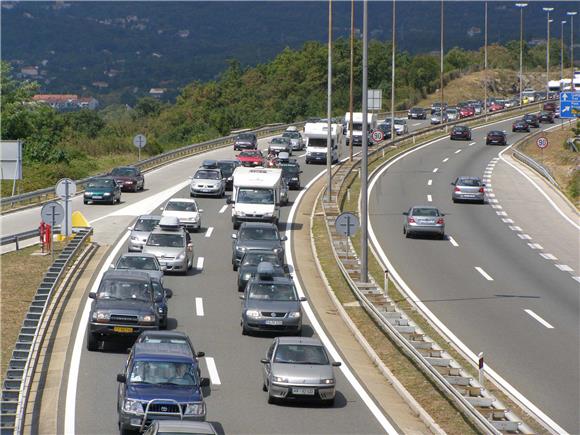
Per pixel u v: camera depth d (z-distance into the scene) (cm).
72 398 5406
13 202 13725
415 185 16938
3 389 5409
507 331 7619
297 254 10725
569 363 6656
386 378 6169
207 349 6688
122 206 13888
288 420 5138
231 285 9019
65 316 7538
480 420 4688
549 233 12938
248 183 12362
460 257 10981
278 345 5675
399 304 8481
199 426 4000
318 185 16575
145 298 6675
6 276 9031
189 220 11875
